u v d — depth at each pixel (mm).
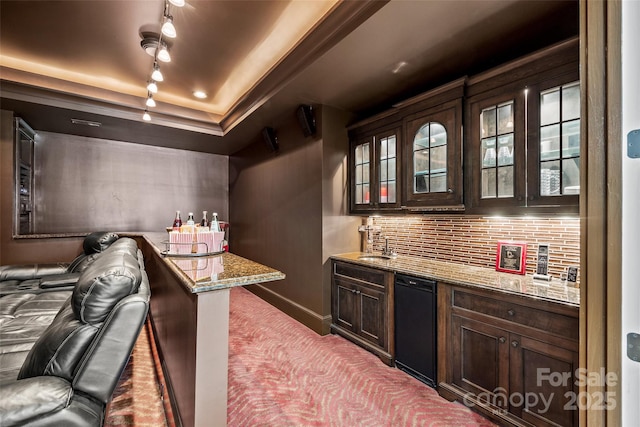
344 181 3301
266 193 4277
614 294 988
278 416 1839
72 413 1063
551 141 1729
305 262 3391
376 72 2391
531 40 1957
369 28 1835
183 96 3695
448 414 1866
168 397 1845
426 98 2361
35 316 2084
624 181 970
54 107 3219
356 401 1992
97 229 4637
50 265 3107
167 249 1883
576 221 1894
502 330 1747
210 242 1910
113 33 2398
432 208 2318
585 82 1056
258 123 3762
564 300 1525
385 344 2510
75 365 1168
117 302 1243
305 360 2543
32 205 4176
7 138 3352
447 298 2039
